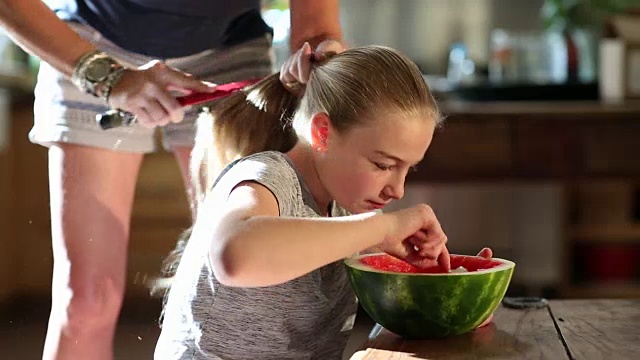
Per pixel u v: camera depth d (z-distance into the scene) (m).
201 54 1.76
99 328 1.68
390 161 1.26
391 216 1.20
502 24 4.16
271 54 1.86
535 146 3.27
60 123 1.66
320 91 1.32
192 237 1.38
